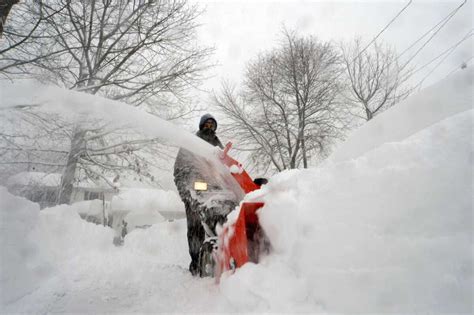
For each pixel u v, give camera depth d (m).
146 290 2.07
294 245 1.29
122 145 10.07
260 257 1.48
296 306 1.09
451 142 1.04
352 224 1.11
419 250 0.89
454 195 0.91
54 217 4.22
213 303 1.48
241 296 1.22
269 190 1.66
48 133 6.84
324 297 1.06
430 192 0.96
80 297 1.95
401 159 1.13
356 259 1.03
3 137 5.59
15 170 6.21
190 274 2.46
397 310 0.86
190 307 1.55
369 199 1.12
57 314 1.65
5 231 2.13
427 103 1.60
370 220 1.07
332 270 1.08
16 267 2.07
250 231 1.60
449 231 0.87
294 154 16.45
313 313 1.04
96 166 10.36
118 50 9.67
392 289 0.89
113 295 1.98
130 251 5.02
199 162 2.53
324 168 1.48
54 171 8.04
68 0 7.55
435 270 0.83
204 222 2.05
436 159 1.02
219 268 1.84
